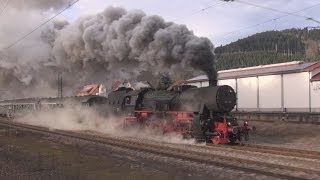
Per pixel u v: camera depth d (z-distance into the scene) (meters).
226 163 14.73
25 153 18.84
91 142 23.05
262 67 51.53
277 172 13.02
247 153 17.69
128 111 29.95
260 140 24.83
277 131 29.05
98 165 15.34
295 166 14.17
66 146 21.78
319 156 16.09
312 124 30.64
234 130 21.36
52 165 15.24
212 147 19.97
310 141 23.55
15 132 31.31
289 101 43.44
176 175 13.18
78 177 12.86
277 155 17.00
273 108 45.47
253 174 12.84
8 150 19.98
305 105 41.44
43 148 20.86
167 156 17.02
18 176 13.09
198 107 22.83
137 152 18.45
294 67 44.38
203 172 13.60
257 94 47.66
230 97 22.69
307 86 41.22
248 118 42.41
